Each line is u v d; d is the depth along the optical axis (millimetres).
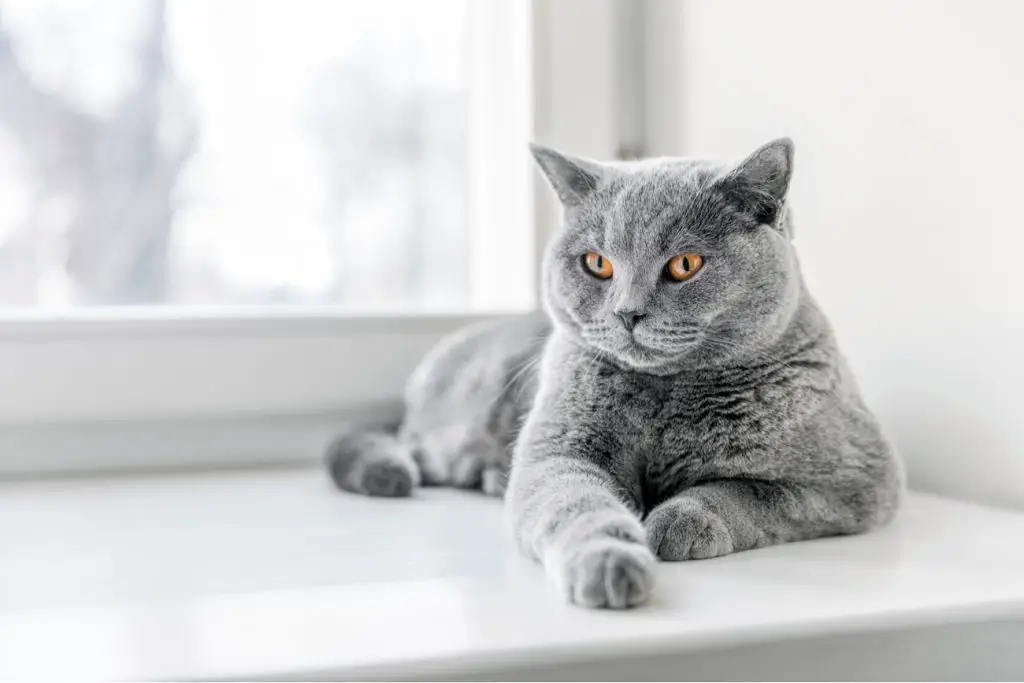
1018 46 1097
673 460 1077
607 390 1078
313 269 1767
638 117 1776
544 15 1699
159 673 658
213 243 1720
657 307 1020
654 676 703
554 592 838
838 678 743
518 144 1791
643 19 1759
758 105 1492
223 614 794
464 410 1486
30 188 1643
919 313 1247
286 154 1742
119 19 1665
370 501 1354
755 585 833
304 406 1649
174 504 1324
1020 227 1106
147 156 1689
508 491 1085
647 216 1045
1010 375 1130
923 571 882
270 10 1722
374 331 1679
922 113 1225
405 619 766
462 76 1830
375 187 1797
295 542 1075
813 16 1384
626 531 828
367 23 1770
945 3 1185
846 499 1032
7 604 834
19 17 1624
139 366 1568
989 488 1169
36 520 1215
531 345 1429
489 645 693
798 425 1034
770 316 1035
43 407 1535
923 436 1255
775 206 1051
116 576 930
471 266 1860
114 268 1686
